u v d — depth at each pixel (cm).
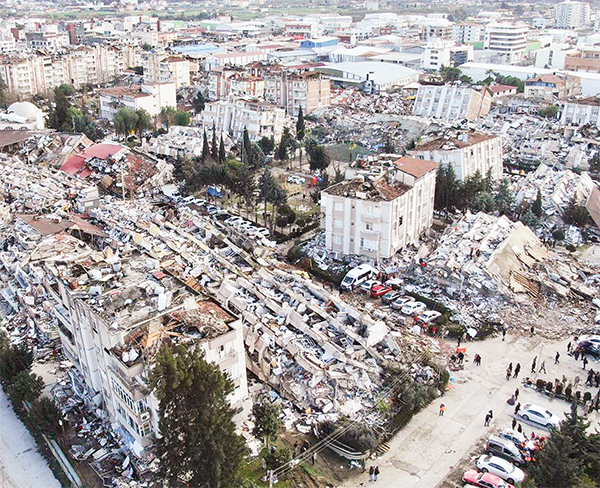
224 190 15862
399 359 8400
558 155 18712
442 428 7488
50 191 14350
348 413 7450
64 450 7044
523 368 8662
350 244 11756
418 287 10800
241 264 11100
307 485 6588
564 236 13125
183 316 7056
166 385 5762
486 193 14250
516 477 6556
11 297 10256
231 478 5959
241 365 7100
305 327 8631
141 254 9675
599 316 9856
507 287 10512
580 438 6481
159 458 6122
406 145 19500
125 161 16875
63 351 8788
